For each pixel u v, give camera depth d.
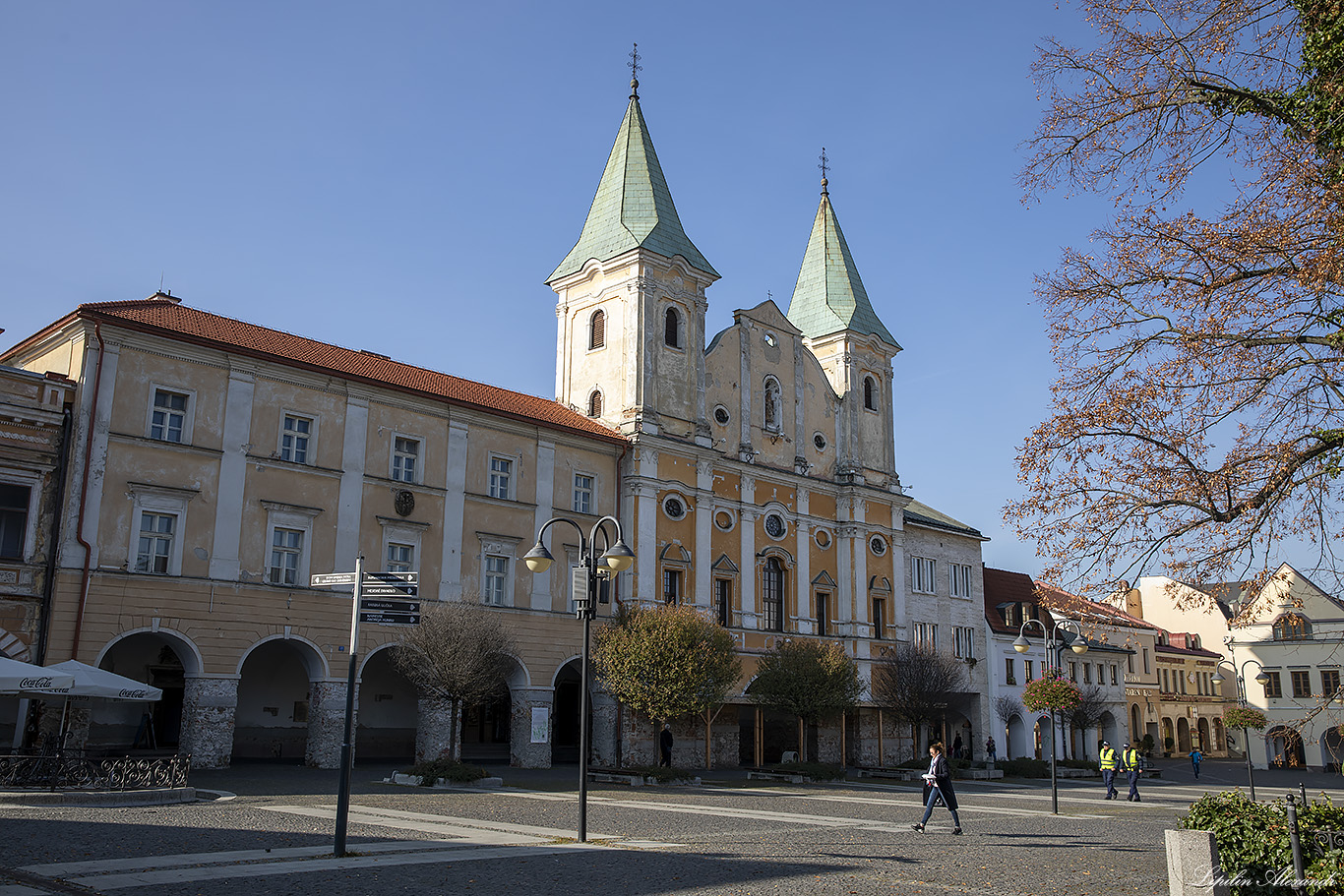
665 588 49.25
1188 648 97.00
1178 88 15.75
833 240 65.19
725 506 52.72
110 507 33.47
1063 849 20.94
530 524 45.00
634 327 50.50
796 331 58.94
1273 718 77.44
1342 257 14.44
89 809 21.98
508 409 45.66
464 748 49.25
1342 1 14.41
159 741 41.22
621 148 55.47
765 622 53.53
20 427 32.34
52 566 32.06
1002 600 72.56
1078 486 16.92
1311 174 15.11
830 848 20.02
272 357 37.50
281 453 37.94
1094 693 69.38
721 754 50.25
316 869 15.31
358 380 39.94
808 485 57.16
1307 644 77.50
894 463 62.53
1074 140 16.69
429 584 41.09
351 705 17.00
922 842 21.64
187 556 34.88
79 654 31.94
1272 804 14.57
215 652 34.91
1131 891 15.52
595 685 46.34
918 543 64.44
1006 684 67.19
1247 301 15.88
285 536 37.66
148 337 35.03
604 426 50.56
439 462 42.38
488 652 35.97
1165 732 89.62
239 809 23.22
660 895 14.20
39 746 30.08
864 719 57.00
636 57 57.06
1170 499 16.31
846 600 57.75
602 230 53.50
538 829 21.80
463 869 15.86
